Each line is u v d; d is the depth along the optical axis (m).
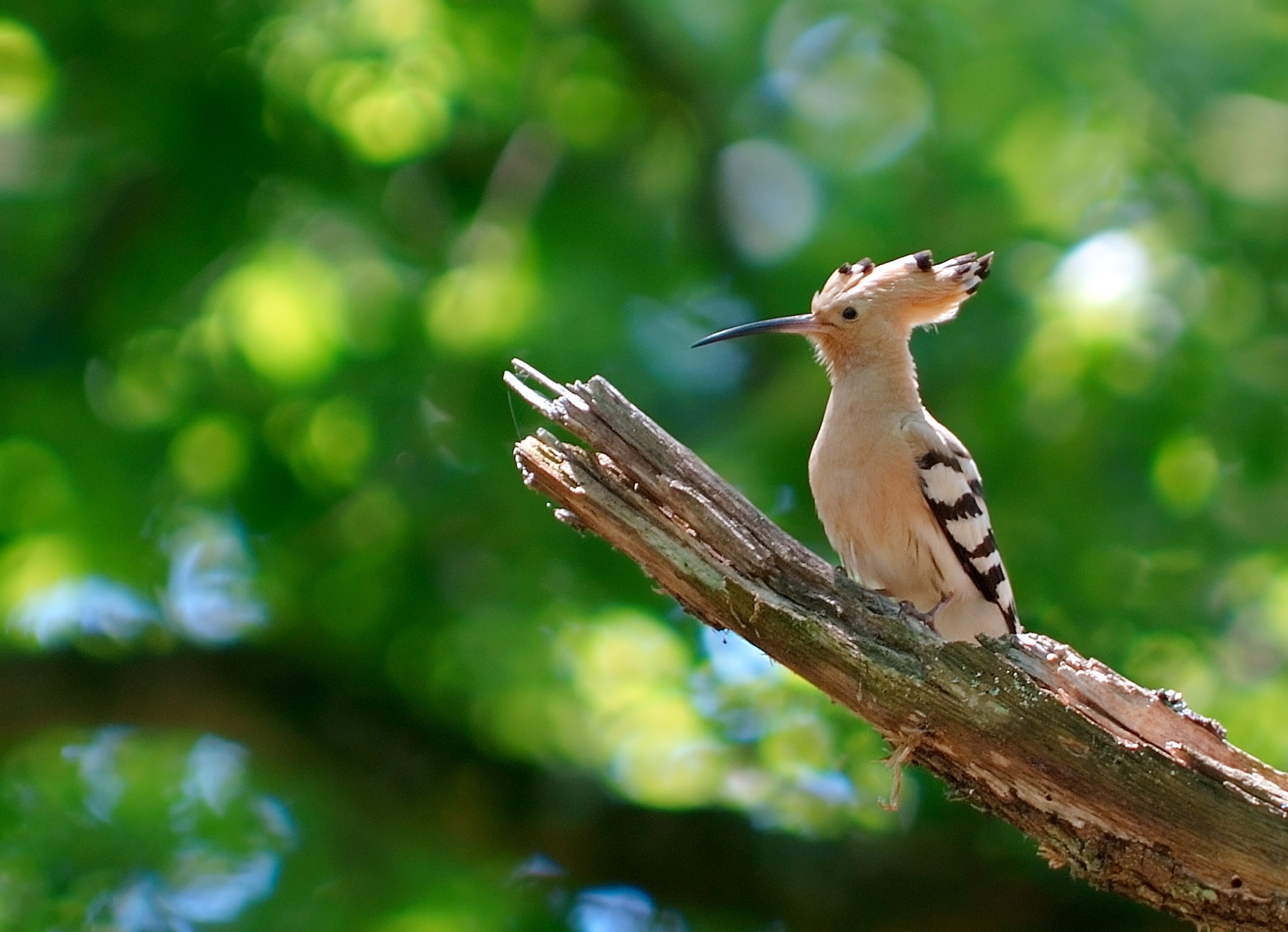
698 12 14.95
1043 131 13.48
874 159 13.94
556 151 15.18
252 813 13.73
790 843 11.81
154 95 13.38
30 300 13.24
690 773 12.28
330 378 12.70
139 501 12.60
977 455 11.99
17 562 12.97
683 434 12.70
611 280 13.70
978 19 13.41
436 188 15.23
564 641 12.54
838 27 14.45
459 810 12.38
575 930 12.44
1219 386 11.62
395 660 12.77
